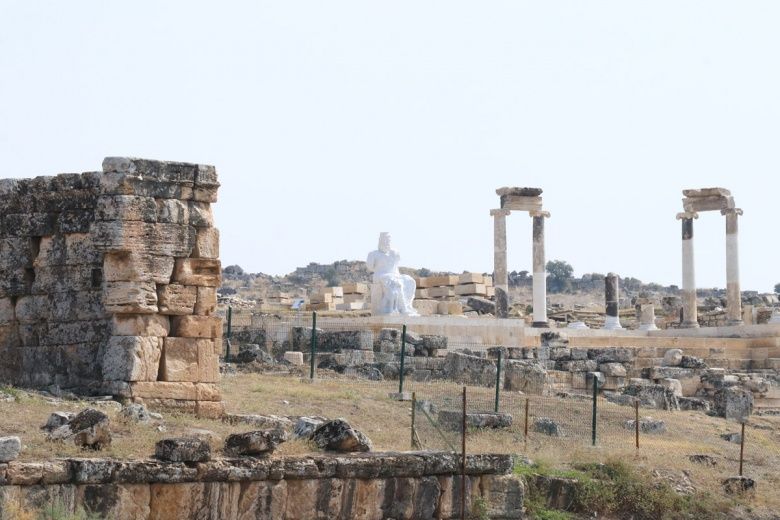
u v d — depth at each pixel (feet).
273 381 217.97
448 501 135.23
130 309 163.02
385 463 130.93
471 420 191.52
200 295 168.14
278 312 370.73
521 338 316.81
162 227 165.37
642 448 196.03
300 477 125.49
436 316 314.35
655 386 262.88
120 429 137.49
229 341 247.09
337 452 132.87
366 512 129.49
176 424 149.48
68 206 173.68
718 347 336.29
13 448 110.93
